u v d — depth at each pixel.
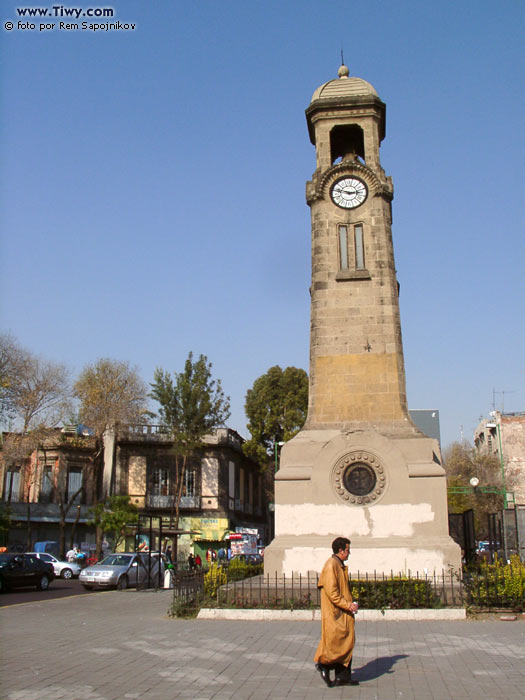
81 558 49.72
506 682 10.77
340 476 23.09
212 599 20.20
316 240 26.66
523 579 18.56
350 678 10.80
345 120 27.95
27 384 50.94
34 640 15.45
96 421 52.47
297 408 59.41
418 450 23.36
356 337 25.41
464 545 31.73
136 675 11.52
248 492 65.62
